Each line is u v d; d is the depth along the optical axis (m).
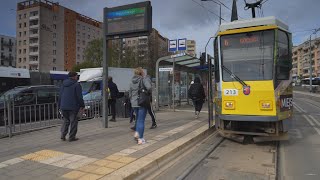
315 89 58.31
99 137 9.02
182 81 21.59
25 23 106.81
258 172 6.44
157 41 62.44
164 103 18.80
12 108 9.78
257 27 9.07
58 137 9.03
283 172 6.52
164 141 8.51
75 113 8.48
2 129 9.80
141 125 8.15
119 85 22.20
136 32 10.18
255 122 9.17
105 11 10.72
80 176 5.51
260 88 8.63
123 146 7.84
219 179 5.97
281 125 8.77
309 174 6.38
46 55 105.94
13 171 5.79
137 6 10.13
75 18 115.81
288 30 9.59
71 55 113.75
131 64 58.62
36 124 10.68
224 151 8.38
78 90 8.45
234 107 8.90
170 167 6.73
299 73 128.50
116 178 5.42
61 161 6.44
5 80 24.11
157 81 17.69
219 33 9.49
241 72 9.05
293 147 8.95
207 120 13.05
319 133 11.28
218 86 9.41
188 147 8.52
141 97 8.04
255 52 9.05
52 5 108.94
